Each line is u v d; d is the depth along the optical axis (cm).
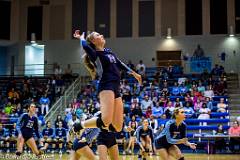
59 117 1795
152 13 2825
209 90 2156
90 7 2906
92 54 489
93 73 529
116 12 2872
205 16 2745
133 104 1945
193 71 2712
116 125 487
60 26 2936
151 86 2247
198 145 1795
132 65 2558
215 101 2095
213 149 1711
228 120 1872
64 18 2934
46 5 2962
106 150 672
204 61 2705
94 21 2897
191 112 1917
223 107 1988
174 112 786
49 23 2953
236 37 2691
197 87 2195
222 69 2466
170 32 2766
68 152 1680
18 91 2434
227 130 1806
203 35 2736
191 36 2750
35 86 2495
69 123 1619
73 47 2895
